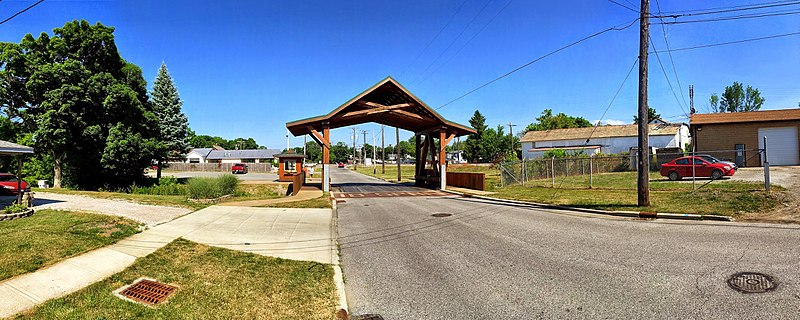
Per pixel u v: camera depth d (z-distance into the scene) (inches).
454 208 567.2
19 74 991.6
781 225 350.6
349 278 233.8
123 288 203.0
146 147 1066.1
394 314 178.5
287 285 214.1
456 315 174.7
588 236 333.4
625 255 263.9
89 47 1066.1
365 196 800.3
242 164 2300.7
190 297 191.5
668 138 1688.0
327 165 882.1
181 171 2460.6
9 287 199.3
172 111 1537.9
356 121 1029.2
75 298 185.3
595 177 1020.5
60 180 1035.9
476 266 250.7
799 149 1023.0
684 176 802.2
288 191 1080.8
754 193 490.0
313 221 462.0
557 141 1953.7
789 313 161.8
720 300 178.7
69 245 279.1
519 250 289.6
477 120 3560.5
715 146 1108.5
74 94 951.6
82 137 987.3
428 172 1124.5
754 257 244.8
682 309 170.7
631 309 173.2
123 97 1013.8
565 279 218.1
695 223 383.6
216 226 402.9
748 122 1071.0
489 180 1195.9
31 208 423.8
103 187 1079.6
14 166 1178.6
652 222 399.5
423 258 275.9
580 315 169.2
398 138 1588.3
